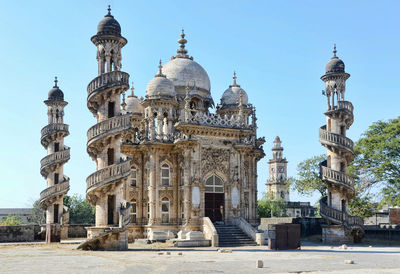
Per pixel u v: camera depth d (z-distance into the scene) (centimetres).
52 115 6675
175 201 5244
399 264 2783
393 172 5325
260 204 12138
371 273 2348
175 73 6000
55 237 5262
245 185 5872
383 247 4400
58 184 6341
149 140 5275
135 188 5384
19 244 4947
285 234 4144
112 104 4472
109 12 4581
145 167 5388
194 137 5122
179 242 4500
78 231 6550
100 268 2583
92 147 4359
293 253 3666
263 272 2391
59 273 2348
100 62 4459
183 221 5031
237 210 5172
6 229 5709
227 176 5253
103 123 4253
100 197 4216
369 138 5466
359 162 5522
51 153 6444
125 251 3966
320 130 5134
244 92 6309
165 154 5334
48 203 6312
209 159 5178
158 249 4216
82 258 3222
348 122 5281
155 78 5681
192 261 2997
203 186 5094
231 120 5350
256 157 6178
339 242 4894
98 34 4409
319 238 5584
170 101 5531
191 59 6369
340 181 4934
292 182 7881
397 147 5225
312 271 2442
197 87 6019
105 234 4025
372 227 6481
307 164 7756
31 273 2347
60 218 6341
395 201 5091
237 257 3309
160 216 5188
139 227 5306
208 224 4766
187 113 5125
